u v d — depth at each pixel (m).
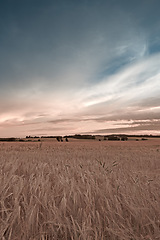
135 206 2.30
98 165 5.61
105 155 10.90
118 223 2.01
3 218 2.08
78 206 2.38
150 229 1.96
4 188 2.80
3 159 7.32
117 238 1.79
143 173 4.78
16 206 2.18
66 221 1.91
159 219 2.09
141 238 1.73
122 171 5.23
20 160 6.86
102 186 3.19
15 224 1.94
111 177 4.05
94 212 2.15
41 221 2.05
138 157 9.89
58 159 7.96
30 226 1.86
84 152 12.80
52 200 2.45
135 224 2.02
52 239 1.79
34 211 2.06
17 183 3.14
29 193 2.78
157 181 3.78
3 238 1.67
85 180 3.79
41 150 14.88
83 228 1.75
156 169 6.30
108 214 2.16
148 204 2.36
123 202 2.52
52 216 2.09
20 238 1.70
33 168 4.95
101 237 1.79
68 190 2.82
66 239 1.76
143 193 2.72
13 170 4.41
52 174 4.44
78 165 5.57
